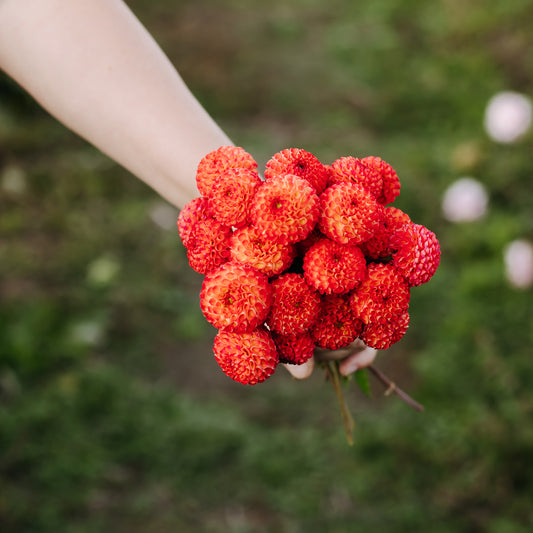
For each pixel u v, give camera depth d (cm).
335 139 357
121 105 94
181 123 95
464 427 219
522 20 448
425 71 412
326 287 77
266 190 74
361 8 490
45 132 349
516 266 265
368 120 374
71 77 93
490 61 414
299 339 81
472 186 300
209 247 79
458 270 283
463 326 254
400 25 469
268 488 202
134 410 224
